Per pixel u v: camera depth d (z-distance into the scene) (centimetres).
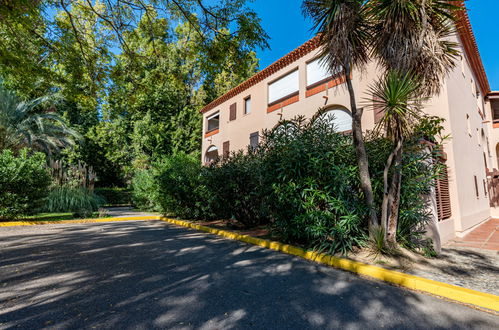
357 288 374
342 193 537
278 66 1377
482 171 1272
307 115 1188
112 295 333
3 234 782
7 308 293
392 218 515
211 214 1054
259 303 316
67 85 872
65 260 495
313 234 530
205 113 2053
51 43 781
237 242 701
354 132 530
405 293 360
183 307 301
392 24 480
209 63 839
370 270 430
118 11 806
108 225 1034
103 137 2436
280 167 598
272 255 559
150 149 2370
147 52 957
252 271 445
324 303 320
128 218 1255
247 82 1584
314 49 1198
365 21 529
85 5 836
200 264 482
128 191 2445
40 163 1085
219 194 890
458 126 890
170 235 802
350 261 471
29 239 708
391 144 581
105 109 2412
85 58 862
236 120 1681
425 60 485
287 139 641
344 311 300
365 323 273
